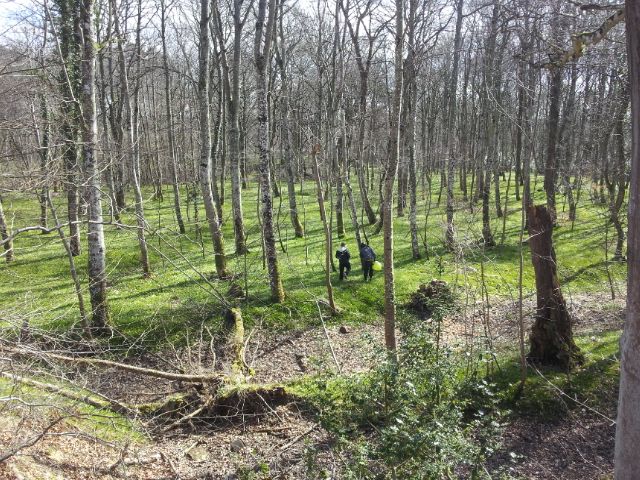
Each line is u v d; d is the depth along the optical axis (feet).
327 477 22.25
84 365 29.53
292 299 47.60
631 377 9.27
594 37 17.99
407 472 16.55
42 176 25.13
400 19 29.81
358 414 19.04
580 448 27.27
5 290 51.03
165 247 68.39
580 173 76.74
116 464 23.68
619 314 42.83
